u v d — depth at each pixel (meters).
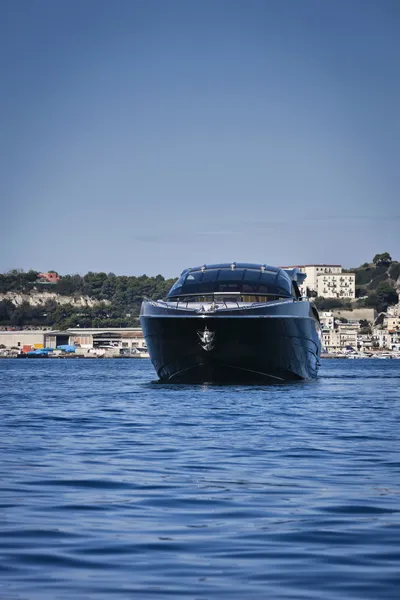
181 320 62.47
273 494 22.30
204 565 15.45
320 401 57.69
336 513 19.88
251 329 62.06
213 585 14.27
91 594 13.77
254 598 13.59
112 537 17.48
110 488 23.16
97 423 43.03
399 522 18.89
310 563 15.58
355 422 43.69
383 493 22.41
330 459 29.31
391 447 32.91
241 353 63.25
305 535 17.69
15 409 52.72
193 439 35.66
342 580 14.50
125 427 40.84
